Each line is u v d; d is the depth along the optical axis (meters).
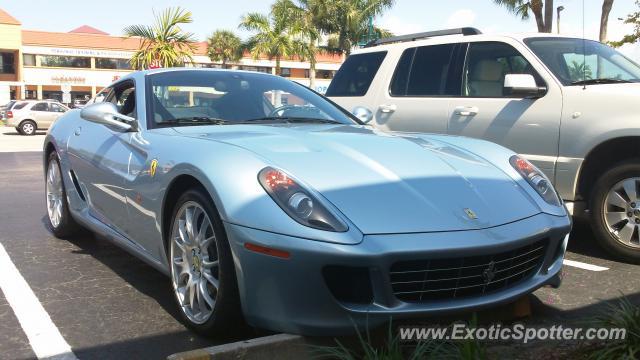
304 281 2.40
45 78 53.81
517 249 2.66
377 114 6.05
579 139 4.43
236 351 2.39
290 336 2.48
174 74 4.14
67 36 54.56
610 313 2.83
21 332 3.07
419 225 2.50
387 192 2.64
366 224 2.46
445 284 2.52
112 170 3.75
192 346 2.89
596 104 4.38
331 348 2.42
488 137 5.05
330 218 2.45
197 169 2.82
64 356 2.79
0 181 9.12
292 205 2.48
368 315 2.40
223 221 2.61
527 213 2.83
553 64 4.88
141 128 3.67
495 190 2.89
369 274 2.41
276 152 2.85
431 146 3.29
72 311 3.37
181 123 3.67
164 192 3.11
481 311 2.64
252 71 4.50
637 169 4.20
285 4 29.80
